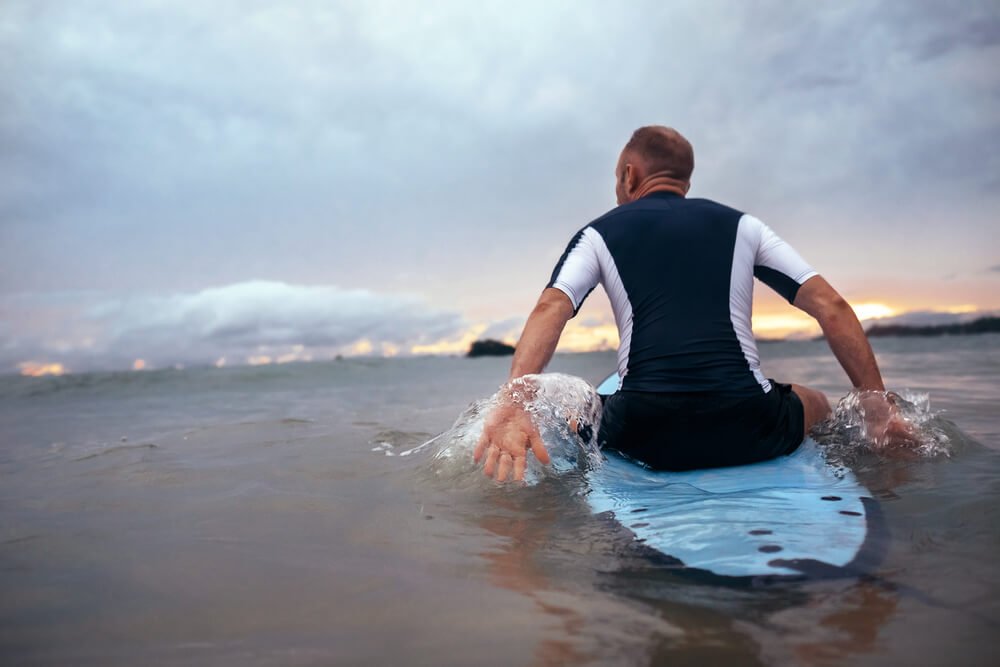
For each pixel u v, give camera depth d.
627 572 1.14
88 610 1.01
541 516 1.53
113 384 7.76
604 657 0.83
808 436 2.21
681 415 2.00
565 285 2.12
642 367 2.06
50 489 1.93
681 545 1.28
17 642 0.90
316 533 1.41
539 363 2.05
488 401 2.19
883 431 2.06
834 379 5.04
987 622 0.90
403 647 0.87
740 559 1.18
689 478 1.89
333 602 1.02
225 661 0.84
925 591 1.01
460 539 1.35
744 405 2.00
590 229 2.23
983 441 2.25
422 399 4.83
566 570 1.15
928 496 1.56
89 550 1.31
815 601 0.99
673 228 2.15
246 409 4.52
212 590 1.08
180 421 3.89
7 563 1.23
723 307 2.08
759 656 0.82
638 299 2.11
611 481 1.86
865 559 1.16
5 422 4.20
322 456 2.35
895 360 6.71
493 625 0.93
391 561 1.21
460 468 1.97
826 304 2.14
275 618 0.97
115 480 2.04
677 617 0.94
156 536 1.41
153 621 0.96
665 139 2.40
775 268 2.18
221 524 1.50
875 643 0.85
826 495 1.62
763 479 1.82
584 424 2.06
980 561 1.14
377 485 1.88
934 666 0.79
